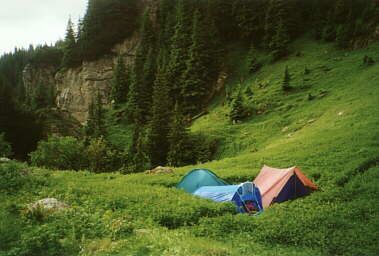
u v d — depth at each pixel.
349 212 15.23
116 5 118.69
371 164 23.47
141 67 100.69
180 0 105.38
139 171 44.69
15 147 63.38
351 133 32.25
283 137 48.03
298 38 90.88
